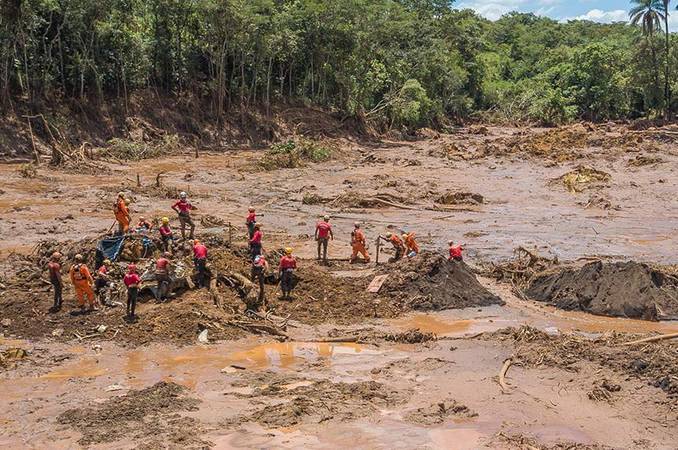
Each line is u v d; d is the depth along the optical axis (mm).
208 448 10938
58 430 11680
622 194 39000
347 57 70250
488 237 28812
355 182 42750
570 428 11852
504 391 13352
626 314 18578
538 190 41094
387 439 11336
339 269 22469
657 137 61375
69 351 15539
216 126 61312
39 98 52000
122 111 56688
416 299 19172
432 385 13758
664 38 89688
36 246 24234
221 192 39031
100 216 31344
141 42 58031
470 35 105812
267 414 12164
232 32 59938
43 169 43875
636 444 11266
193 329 16734
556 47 139500
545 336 16203
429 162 54781
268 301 18797
